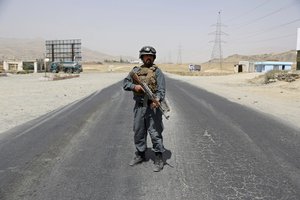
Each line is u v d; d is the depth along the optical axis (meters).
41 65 84.38
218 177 5.23
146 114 5.50
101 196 4.50
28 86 28.75
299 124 10.02
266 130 8.98
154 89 5.41
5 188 4.79
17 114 11.75
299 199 4.45
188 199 4.41
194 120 10.53
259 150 6.88
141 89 5.39
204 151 6.77
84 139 7.76
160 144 5.54
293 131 8.90
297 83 29.14
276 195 4.56
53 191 4.67
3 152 6.64
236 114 11.93
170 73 91.31
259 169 5.64
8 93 21.06
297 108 14.19
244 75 57.19
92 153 6.55
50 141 7.56
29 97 18.30
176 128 9.20
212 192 4.64
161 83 5.45
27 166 5.75
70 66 79.19
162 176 5.25
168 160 6.12
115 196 4.50
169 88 26.77
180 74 82.62
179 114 11.80
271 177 5.26
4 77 51.84
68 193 4.60
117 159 6.14
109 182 4.99
